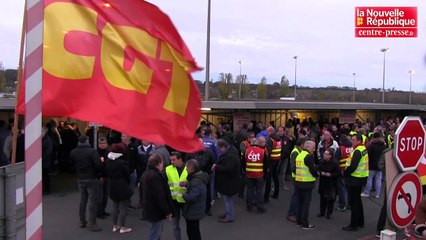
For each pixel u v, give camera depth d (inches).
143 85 174.9
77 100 166.9
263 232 364.5
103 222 381.1
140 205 429.1
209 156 395.2
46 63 164.2
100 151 411.8
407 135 155.8
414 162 159.6
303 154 373.7
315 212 436.5
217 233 358.9
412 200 160.2
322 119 979.3
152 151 410.0
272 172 482.9
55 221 380.8
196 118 183.3
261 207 426.6
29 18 117.5
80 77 167.6
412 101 2913.4
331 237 354.9
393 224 156.1
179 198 311.7
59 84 165.2
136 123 172.4
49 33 166.4
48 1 167.9
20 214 152.9
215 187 395.2
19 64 151.0
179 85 180.7
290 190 530.0
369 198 494.0
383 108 1058.7
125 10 174.7
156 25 176.9
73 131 605.3
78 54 168.1
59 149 592.7
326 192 406.9
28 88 118.0
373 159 486.0
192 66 181.3
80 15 171.2
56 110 164.4
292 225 386.9
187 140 181.3
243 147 474.6
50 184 529.0
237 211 431.2
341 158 454.6
